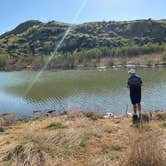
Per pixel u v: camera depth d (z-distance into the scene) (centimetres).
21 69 11694
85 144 941
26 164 767
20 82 6203
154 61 10181
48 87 5009
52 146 892
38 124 1296
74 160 818
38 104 3338
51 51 16250
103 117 1466
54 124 1220
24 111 2891
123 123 1245
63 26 18750
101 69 9194
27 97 3956
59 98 3691
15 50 16950
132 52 12000
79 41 16500
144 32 17262
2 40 18925
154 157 714
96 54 11850
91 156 843
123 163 745
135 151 736
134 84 1303
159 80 5066
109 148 914
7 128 1345
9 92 4588
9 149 840
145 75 6166
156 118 1308
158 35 16712
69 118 1370
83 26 18625
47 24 19325
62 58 11700
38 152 812
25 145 836
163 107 2719
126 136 1024
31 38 18250
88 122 1251
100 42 16300
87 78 6266
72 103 3222
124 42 16500
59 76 7225
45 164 770
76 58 11544
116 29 18150
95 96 3628
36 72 9650
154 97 3266
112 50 12294
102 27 18512
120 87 4416
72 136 977
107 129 1114
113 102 3109
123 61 10800
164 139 892
